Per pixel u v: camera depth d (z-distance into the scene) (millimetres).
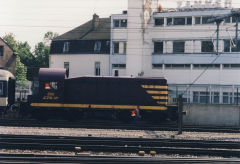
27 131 18766
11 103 26688
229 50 38125
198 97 39281
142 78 25672
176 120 25547
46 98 24891
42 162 12242
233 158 13664
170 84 40406
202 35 39219
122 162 12453
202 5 43438
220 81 38438
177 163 12555
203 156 14039
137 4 39438
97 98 25531
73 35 45781
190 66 39625
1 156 12828
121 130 20516
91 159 12555
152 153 14039
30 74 72500
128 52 39969
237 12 27266
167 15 40562
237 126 24875
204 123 25984
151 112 25406
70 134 18141
